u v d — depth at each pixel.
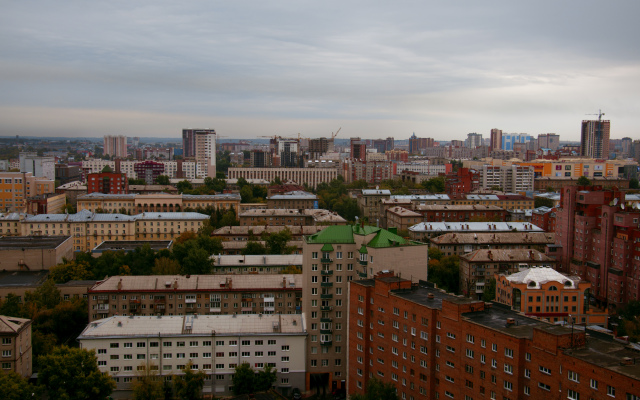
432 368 165.00
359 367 191.88
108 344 195.25
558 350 132.38
